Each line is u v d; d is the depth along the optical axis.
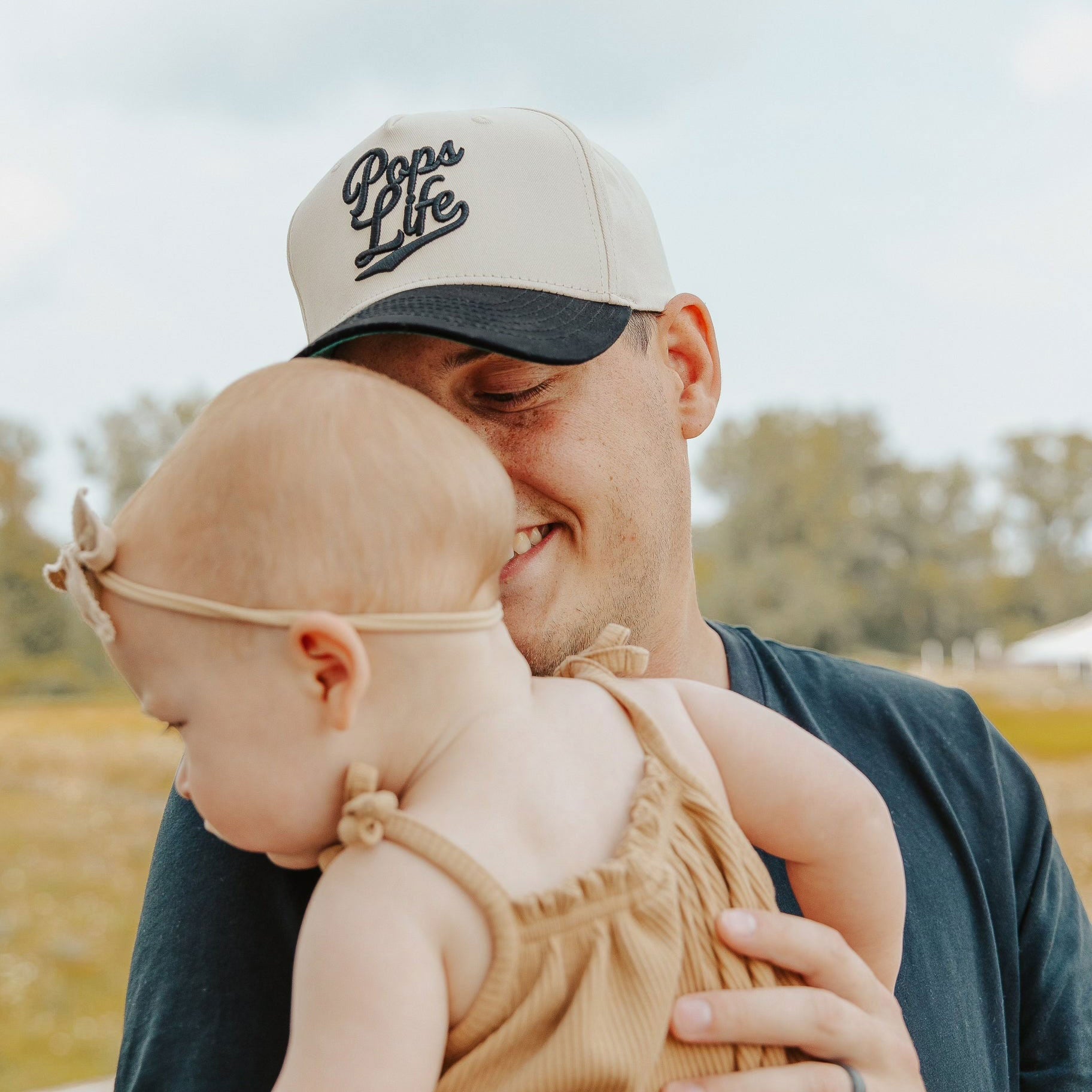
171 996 1.29
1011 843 1.69
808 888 1.25
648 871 1.01
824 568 51.19
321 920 0.95
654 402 1.60
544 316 1.44
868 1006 1.15
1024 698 31.91
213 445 1.05
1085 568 52.72
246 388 1.10
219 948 1.29
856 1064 1.11
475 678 1.06
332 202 1.57
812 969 1.12
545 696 1.13
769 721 1.23
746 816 1.20
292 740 1.01
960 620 51.47
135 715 24.52
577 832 1.01
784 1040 1.07
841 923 1.25
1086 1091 1.63
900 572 51.91
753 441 52.53
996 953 1.58
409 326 1.32
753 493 52.09
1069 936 1.73
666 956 1.00
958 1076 1.43
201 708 1.02
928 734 1.71
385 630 1.01
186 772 1.14
